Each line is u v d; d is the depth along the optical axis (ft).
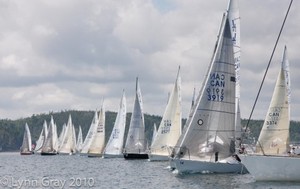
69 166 274.77
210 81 168.66
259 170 134.62
